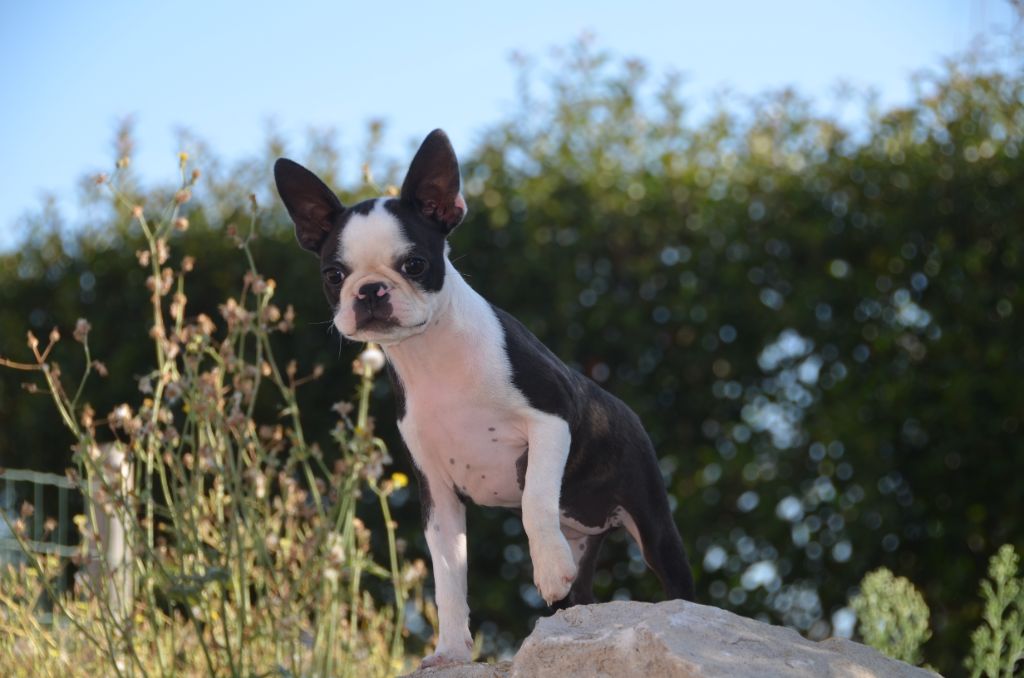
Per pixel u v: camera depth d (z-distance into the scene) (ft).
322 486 20.07
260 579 18.74
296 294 30.76
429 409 16.78
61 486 27.22
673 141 31.40
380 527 29.48
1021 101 29.01
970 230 28.09
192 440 17.81
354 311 15.85
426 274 16.24
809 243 28.81
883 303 28.19
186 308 31.89
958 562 27.04
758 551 28.25
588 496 17.94
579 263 29.99
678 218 29.81
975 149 28.66
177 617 18.99
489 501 17.62
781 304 28.76
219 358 18.10
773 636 13.97
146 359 31.91
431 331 16.44
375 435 30.27
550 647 13.46
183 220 19.35
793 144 30.27
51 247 33.50
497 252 30.27
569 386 17.15
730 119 31.19
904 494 27.61
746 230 29.27
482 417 16.69
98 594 17.65
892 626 19.39
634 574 28.81
